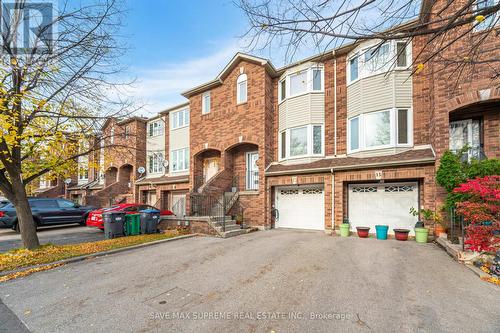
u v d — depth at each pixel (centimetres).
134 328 332
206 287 471
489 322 335
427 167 871
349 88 1116
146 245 837
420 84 970
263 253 714
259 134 1260
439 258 632
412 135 968
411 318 348
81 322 349
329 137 1169
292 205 1241
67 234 1168
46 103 694
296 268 573
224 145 1393
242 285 479
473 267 545
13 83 645
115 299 422
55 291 459
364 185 1062
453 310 368
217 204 1262
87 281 509
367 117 1039
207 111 1512
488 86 718
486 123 842
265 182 1224
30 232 737
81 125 770
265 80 1280
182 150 1780
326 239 909
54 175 892
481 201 586
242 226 1139
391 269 555
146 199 2011
